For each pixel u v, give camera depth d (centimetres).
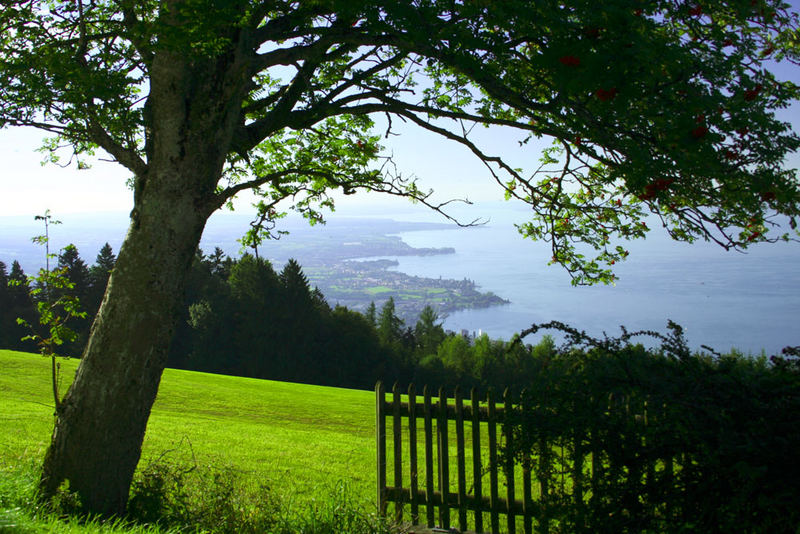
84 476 542
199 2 454
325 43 611
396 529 537
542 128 595
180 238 567
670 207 567
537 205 750
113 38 669
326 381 6047
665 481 299
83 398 553
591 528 309
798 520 252
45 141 741
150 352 560
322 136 862
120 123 571
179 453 970
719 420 282
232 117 582
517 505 521
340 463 995
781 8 553
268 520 521
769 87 504
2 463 696
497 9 451
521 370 6481
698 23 542
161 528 509
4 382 1756
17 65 566
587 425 322
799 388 290
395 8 474
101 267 6191
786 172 484
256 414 1695
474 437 536
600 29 436
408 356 7756
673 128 452
